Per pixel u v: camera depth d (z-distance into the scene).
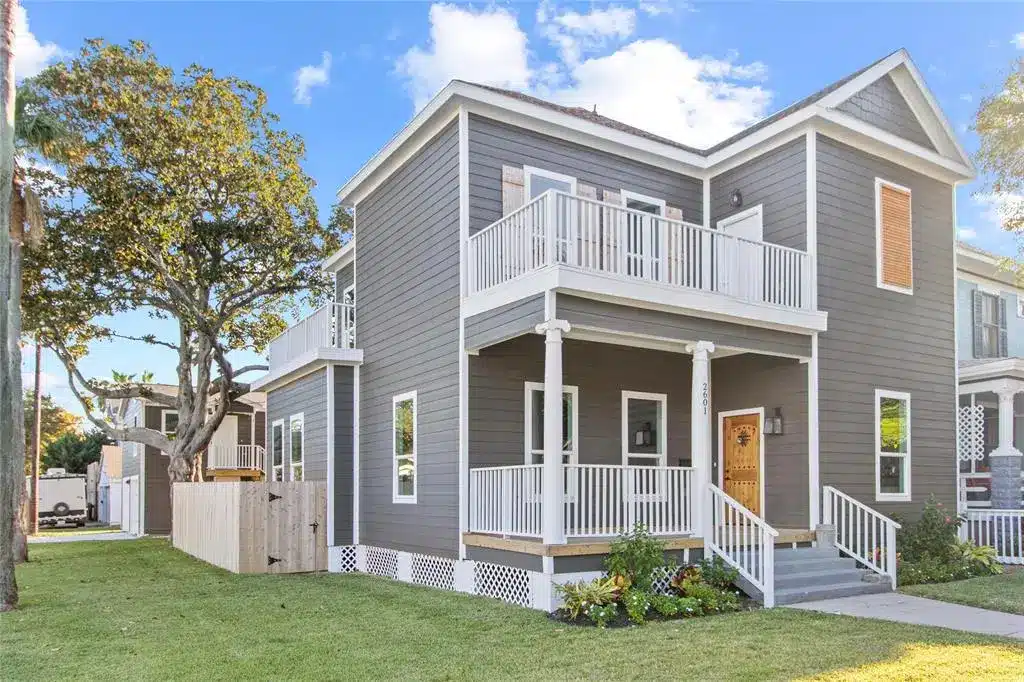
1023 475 17.09
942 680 6.34
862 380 13.27
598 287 10.20
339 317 16.25
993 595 10.52
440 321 12.57
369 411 15.19
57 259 20.14
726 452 13.95
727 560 10.53
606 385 13.35
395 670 7.00
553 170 12.98
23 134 15.87
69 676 6.97
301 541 14.72
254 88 20.75
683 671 6.75
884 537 12.03
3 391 10.65
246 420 33.09
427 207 13.25
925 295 14.49
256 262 22.53
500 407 12.11
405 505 13.40
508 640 8.09
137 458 31.22
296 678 6.79
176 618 9.67
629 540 9.89
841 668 6.73
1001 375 16.11
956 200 15.43
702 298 11.26
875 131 13.55
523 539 10.25
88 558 17.78
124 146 19.14
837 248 13.19
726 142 14.77
